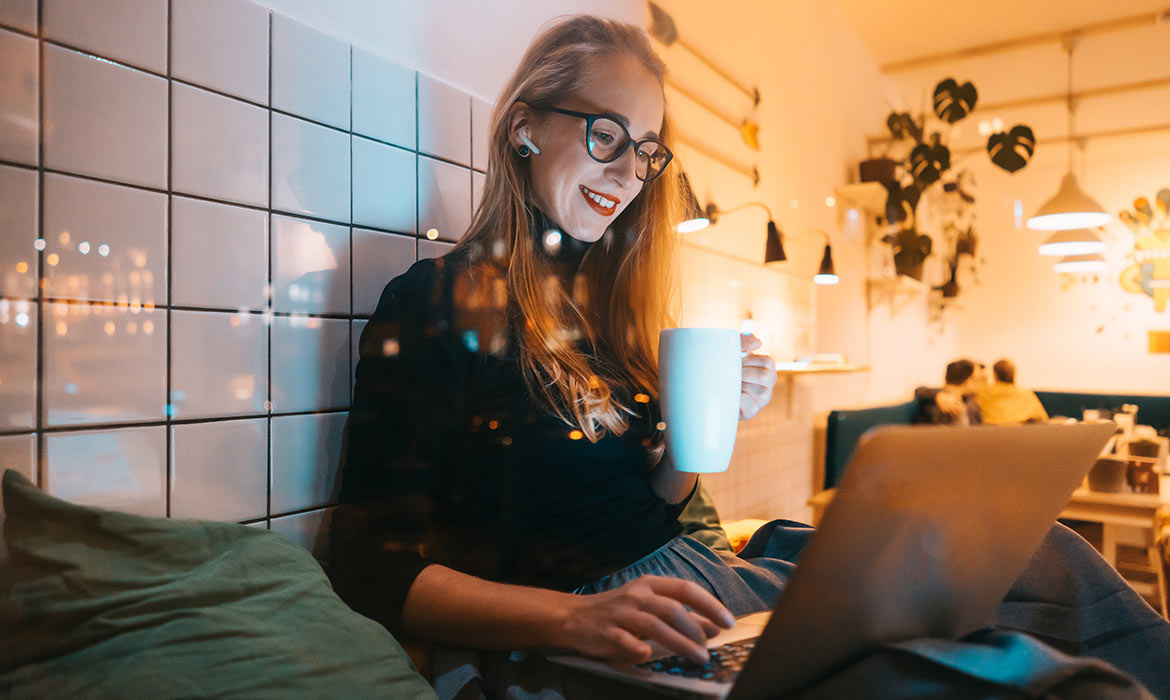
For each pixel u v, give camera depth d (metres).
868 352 3.79
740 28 2.36
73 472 0.74
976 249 5.18
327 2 1.02
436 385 0.83
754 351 1.01
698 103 2.06
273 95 0.94
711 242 2.11
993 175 5.57
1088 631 0.78
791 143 2.79
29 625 0.60
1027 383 5.46
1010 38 3.53
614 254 1.15
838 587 0.49
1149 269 5.05
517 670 0.73
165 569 0.68
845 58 3.41
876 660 0.54
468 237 1.02
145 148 0.80
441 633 0.73
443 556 0.88
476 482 0.87
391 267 1.11
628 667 0.61
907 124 3.58
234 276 0.89
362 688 0.62
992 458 0.55
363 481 0.81
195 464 0.84
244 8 0.91
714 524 1.29
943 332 5.34
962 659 0.51
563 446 0.87
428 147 1.18
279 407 0.94
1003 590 0.67
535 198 1.03
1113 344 5.20
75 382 0.74
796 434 2.80
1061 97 4.10
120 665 0.55
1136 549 2.87
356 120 1.05
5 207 0.69
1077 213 3.18
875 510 0.47
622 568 0.88
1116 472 2.44
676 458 0.84
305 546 0.97
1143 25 3.29
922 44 3.65
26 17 0.71
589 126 0.98
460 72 1.24
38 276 0.71
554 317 0.98
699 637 0.60
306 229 0.98
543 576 0.85
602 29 1.04
